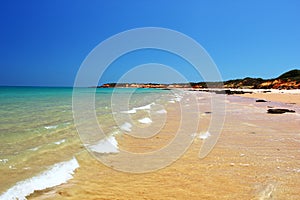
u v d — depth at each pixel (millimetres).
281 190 5676
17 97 42188
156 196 5398
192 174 6723
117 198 5270
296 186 5902
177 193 5535
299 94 59375
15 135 10914
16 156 7797
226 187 5844
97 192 5551
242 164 7551
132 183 6105
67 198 5199
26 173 6359
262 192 5582
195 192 5590
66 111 20797
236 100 39438
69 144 9594
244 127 14023
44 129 12406
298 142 10422
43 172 6480
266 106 28234
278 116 18859
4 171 6441
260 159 8039
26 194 5281
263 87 113562
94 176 6527
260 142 10422
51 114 18500
